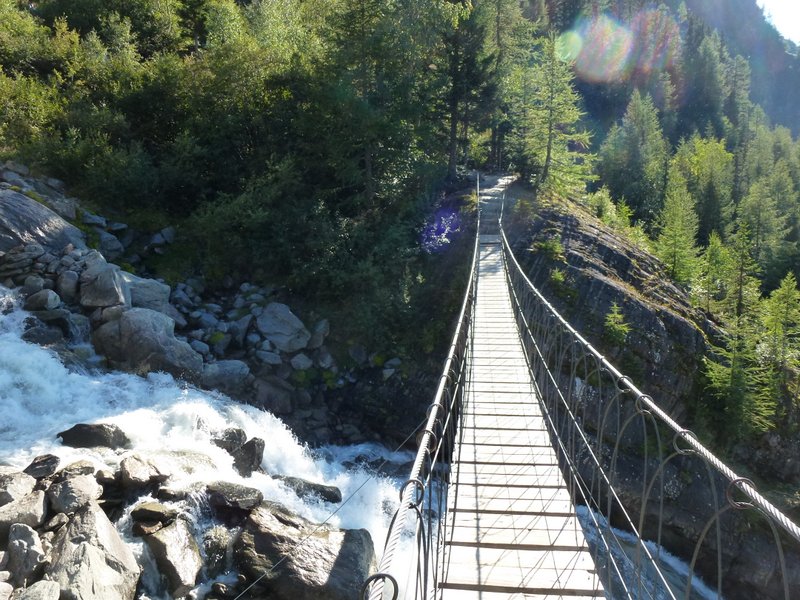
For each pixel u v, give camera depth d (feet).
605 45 230.48
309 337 52.90
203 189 63.57
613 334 55.26
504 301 48.34
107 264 43.88
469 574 13.94
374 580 6.73
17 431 28.53
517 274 53.57
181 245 57.47
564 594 13.21
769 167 192.44
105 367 38.73
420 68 81.46
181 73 69.77
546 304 26.73
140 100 67.46
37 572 19.15
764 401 54.70
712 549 44.47
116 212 57.52
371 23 72.79
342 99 65.57
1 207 44.98
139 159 59.47
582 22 232.73
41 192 53.16
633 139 155.02
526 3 192.13
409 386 52.29
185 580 21.74
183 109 69.62
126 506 24.34
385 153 69.31
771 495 50.24
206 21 100.32
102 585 19.04
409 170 71.67
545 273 62.64
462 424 23.66
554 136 97.76
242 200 58.18
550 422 21.58
